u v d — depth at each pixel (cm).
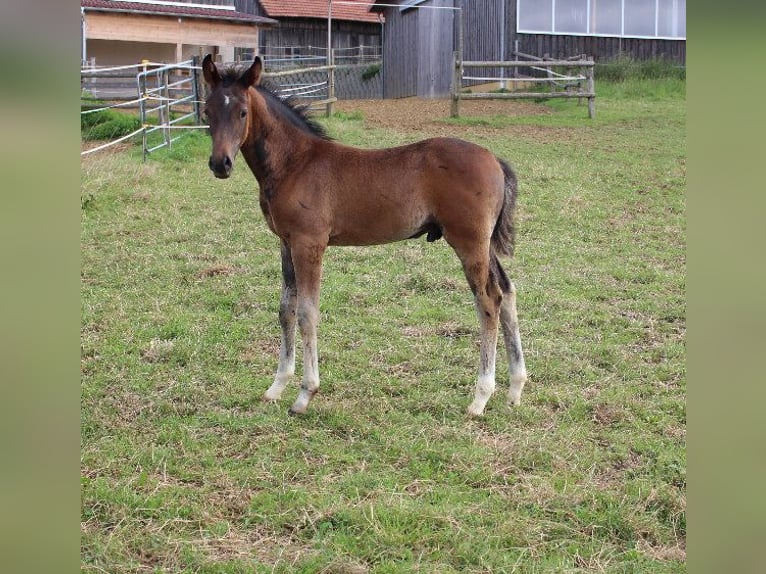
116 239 833
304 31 2559
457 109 1598
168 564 321
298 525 349
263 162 476
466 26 2070
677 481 389
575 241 851
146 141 1255
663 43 2133
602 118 1592
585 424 458
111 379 513
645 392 500
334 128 1383
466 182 454
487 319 471
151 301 661
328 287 697
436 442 430
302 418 465
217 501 368
